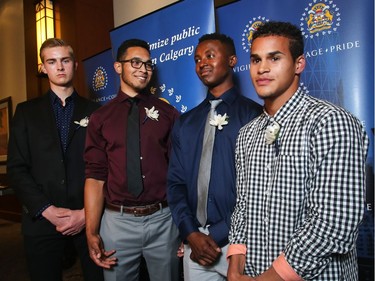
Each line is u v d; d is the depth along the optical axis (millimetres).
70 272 3209
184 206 1581
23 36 4887
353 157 902
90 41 3600
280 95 1105
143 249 1806
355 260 1067
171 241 1815
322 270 926
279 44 1073
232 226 1251
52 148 1913
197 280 1585
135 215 1753
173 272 1846
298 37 1104
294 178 998
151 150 1790
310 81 1821
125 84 1878
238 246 1184
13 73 5141
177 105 2289
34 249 1882
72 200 1919
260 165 1123
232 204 1486
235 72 2076
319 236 893
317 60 1800
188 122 1648
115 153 1792
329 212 889
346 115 946
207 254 1432
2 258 3646
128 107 1845
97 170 1839
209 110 1637
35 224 1877
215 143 1546
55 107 1999
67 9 3682
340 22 1738
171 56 2311
